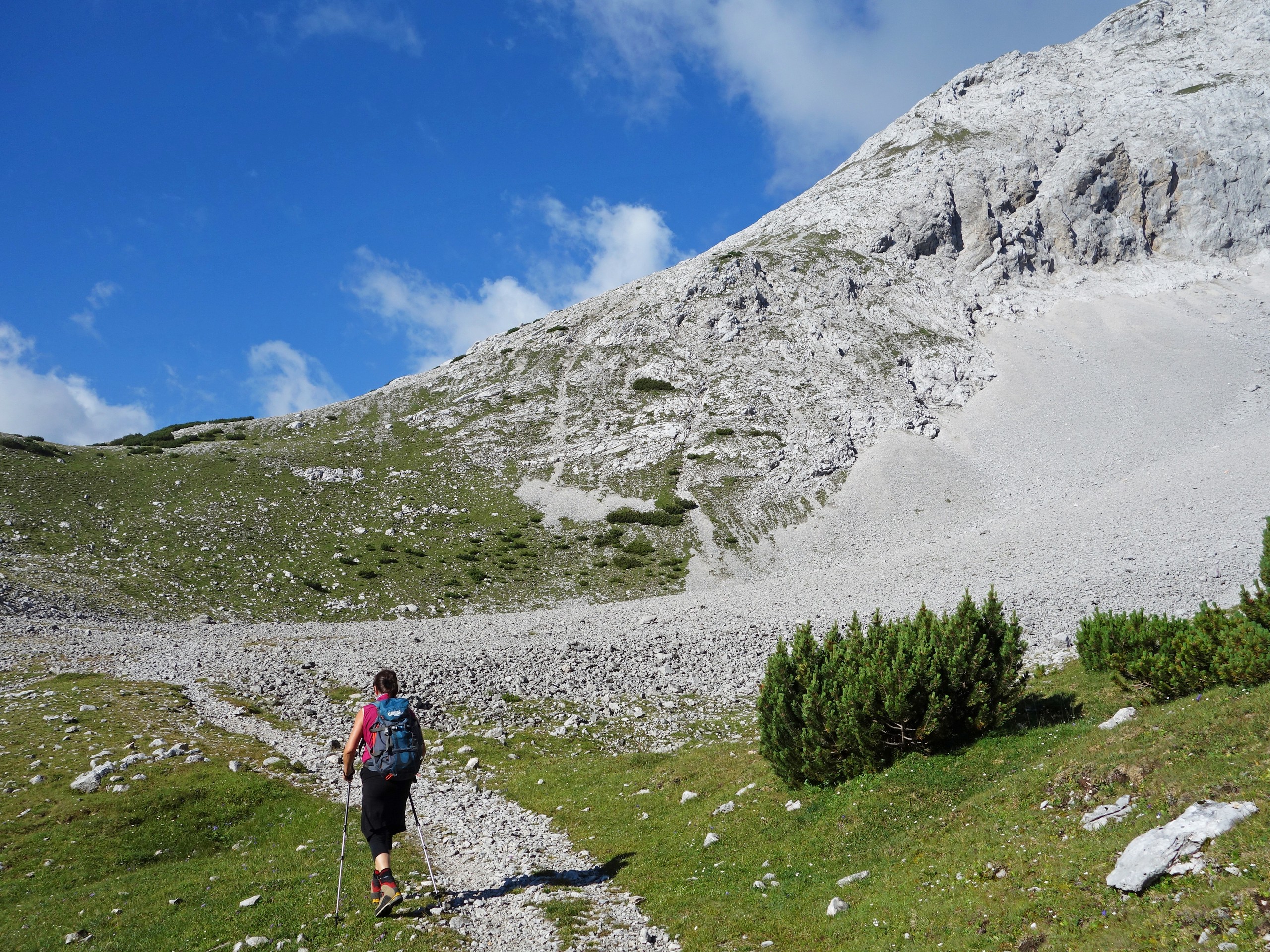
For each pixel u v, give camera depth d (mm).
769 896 11680
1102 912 8367
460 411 116688
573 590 74000
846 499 92688
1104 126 158500
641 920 11469
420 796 20359
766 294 134750
